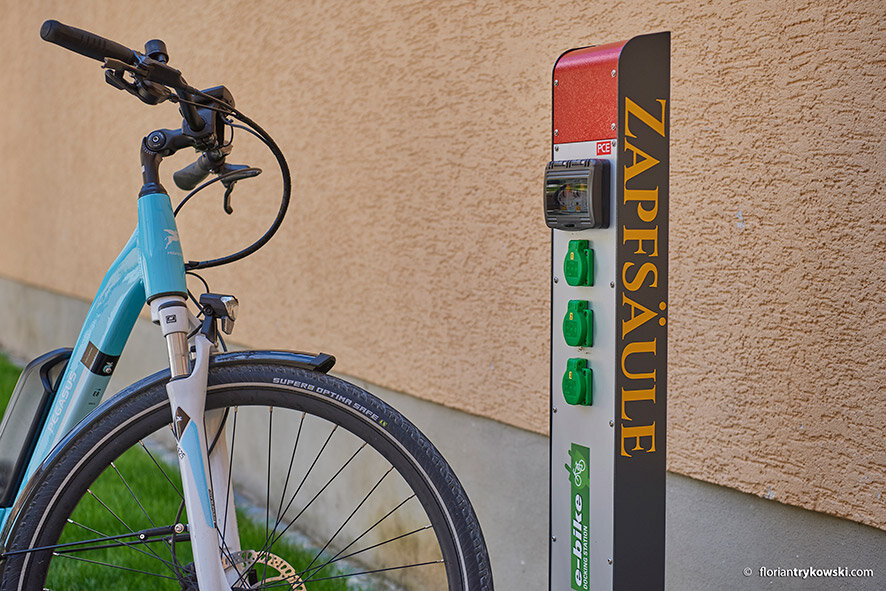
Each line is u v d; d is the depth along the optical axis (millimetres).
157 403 1762
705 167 1993
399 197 2902
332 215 3225
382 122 2953
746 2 1878
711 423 2016
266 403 1740
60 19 5734
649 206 1564
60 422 1919
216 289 3990
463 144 2639
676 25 2025
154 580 2711
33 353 6598
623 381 1570
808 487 1824
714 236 1985
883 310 1677
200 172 1915
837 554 1804
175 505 3270
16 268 6844
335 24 3145
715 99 1958
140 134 4695
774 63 1835
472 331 2654
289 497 3518
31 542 1771
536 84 2383
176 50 4223
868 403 1711
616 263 1544
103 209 5195
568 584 1682
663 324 1597
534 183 2412
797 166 1809
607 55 1538
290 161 3436
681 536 2121
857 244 1714
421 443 1696
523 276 2467
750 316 1920
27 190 6508
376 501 3090
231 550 1747
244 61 3691
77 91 5512
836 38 1723
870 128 1677
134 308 1871
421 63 2771
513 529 2590
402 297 2922
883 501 1692
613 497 1578
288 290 3496
